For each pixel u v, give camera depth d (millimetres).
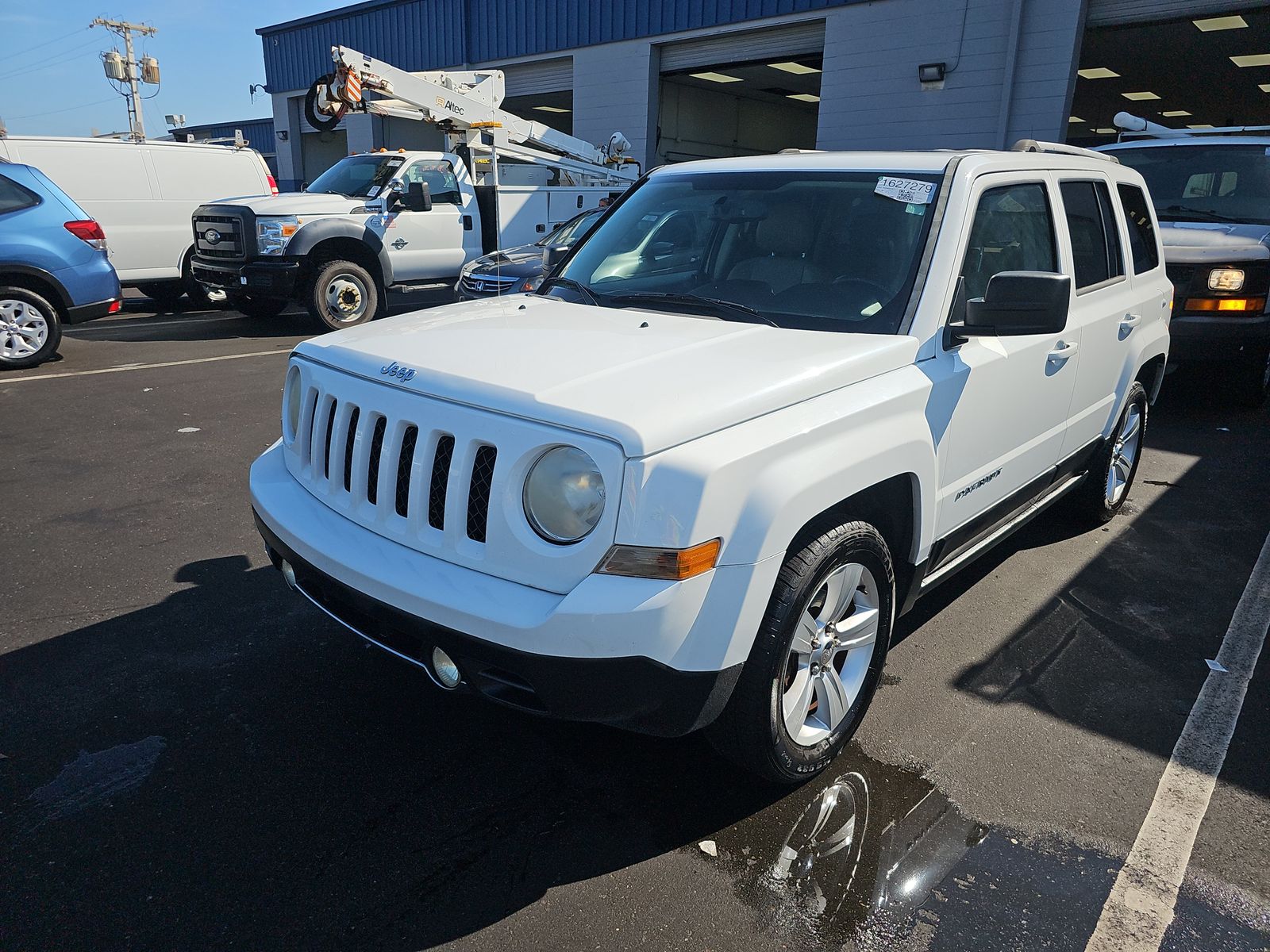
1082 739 2998
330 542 2566
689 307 3184
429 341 2807
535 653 2129
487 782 2740
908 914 2238
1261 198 7398
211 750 2867
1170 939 2174
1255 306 6672
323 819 2564
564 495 2176
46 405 7367
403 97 11664
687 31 18016
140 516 4906
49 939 2121
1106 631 3766
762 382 2387
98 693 3180
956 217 3068
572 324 2984
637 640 2105
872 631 2799
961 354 3020
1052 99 13797
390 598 2363
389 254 11391
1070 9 13359
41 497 5188
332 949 2115
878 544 2678
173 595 3957
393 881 2330
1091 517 4852
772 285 3184
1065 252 3727
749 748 2480
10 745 2877
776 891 2312
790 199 3377
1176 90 24375
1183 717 3139
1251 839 2527
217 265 11266
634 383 2338
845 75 16000
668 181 3902
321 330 11141
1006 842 2504
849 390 2574
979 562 4488
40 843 2443
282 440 3312
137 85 42062
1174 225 7242
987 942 2156
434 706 3145
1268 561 4508
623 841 2496
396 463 2492
